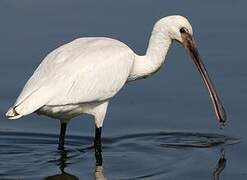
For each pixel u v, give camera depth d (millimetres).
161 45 17547
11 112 15672
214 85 19641
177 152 17172
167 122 18500
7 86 19688
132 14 22703
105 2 23469
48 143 17797
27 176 16047
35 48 21109
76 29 21875
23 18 22594
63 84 16156
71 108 16453
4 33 21859
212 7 23109
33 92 15859
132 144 17625
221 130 18109
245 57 20609
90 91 16531
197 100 19234
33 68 20281
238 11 22859
